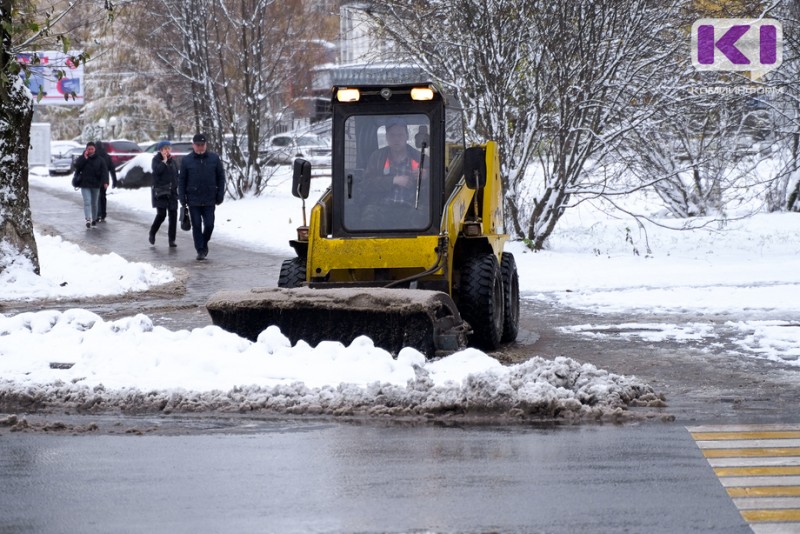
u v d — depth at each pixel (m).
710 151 82.56
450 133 39.78
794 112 83.38
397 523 18.03
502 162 73.81
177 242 83.56
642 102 74.19
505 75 72.50
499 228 43.88
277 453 23.20
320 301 33.69
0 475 21.47
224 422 26.62
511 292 41.16
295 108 123.31
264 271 65.38
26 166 56.59
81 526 18.06
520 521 18.12
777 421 26.42
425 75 76.81
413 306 32.78
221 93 116.88
